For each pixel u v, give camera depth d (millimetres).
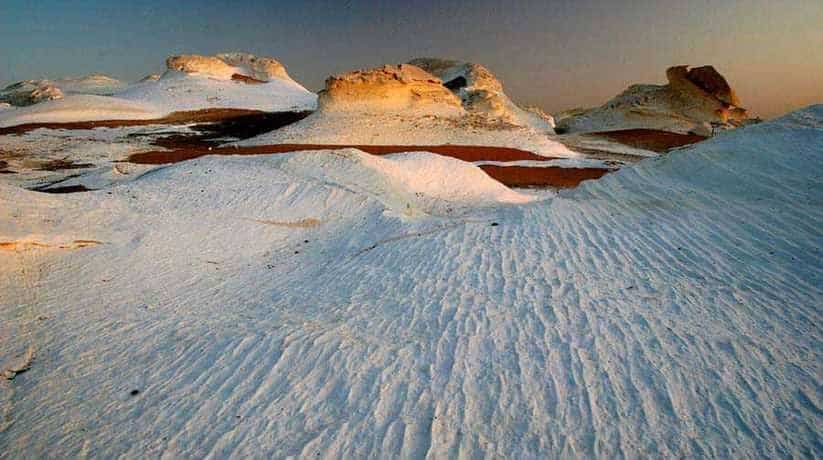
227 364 5035
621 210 9984
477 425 3975
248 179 13156
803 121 12258
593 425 3893
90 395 4609
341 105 41125
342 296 6723
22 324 6008
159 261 8359
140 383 4785
